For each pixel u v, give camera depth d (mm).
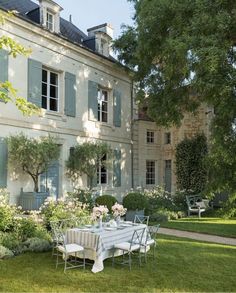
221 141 9883
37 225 8703
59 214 9258
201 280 6090
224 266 6984
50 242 8000
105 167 16266
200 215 14953
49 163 12164
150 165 20469
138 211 12523
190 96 13961
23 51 5516
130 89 19031
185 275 6363
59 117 14242
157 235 10266
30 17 13992
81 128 15391
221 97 9484
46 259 7203
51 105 14188
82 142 15406
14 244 7699
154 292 5480
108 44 17578
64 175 14422
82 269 6652
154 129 20453
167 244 8984
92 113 16031
